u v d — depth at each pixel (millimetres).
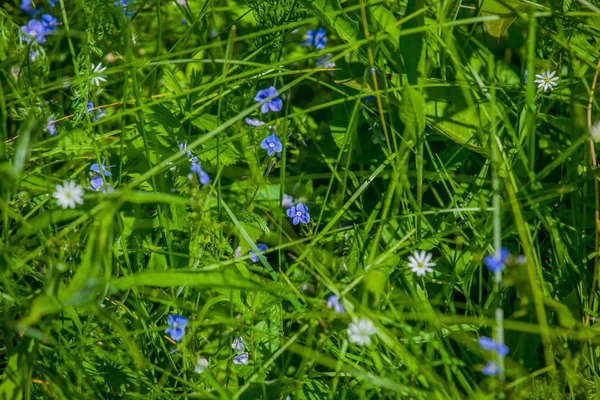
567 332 461
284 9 581
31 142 512
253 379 457
